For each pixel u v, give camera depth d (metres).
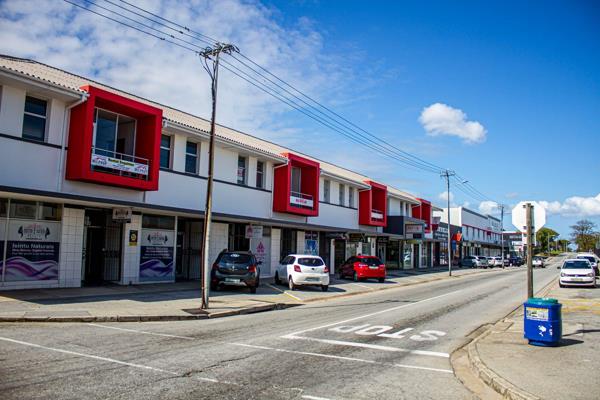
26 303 13.25
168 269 20.89
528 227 11.69
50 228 16.62
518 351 8.80
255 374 7.09
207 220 14.83
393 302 18.62
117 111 18.44
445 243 62.31
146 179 18.92
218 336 10.20
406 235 44.19
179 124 20.38
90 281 19.00
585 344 9.46
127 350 8.38
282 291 21.09
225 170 24.11
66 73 20.31
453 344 10.14
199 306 14.75
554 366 7.63
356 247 38.62
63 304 13.42
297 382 6.76
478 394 6.54
